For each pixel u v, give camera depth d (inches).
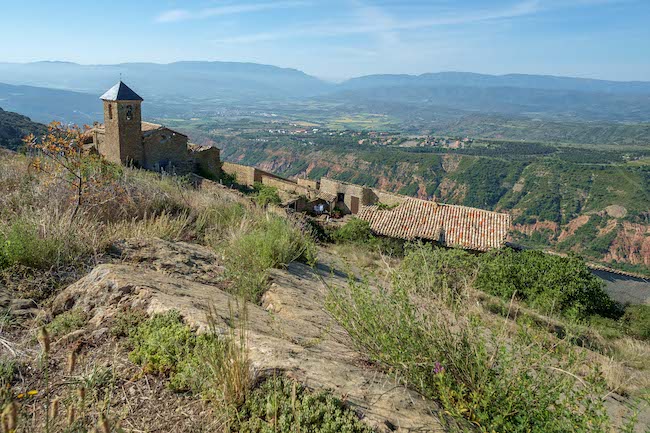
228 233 270.2
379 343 113.0
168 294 139.9
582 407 116.8
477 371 101.7
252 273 200.1
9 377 93.0
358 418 88.2
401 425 89.8
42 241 159.9
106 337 114.9
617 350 288.0
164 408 89.7
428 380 105.0
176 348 105.8
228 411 86.6
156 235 231.5
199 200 340.2
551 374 99.5
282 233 283.9
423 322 113.1
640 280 772.0
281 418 83.4
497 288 390.9
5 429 51.6
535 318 163.6
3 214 206.1
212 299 152.7
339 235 708.0
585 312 413.1
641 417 140.3
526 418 85.5
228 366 91.9
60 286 147.6
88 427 78.9
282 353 110.0
